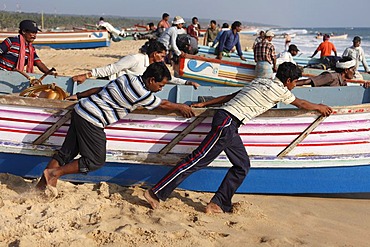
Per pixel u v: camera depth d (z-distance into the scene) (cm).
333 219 501
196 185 538
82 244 383
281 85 465
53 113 501
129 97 448
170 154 514
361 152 524
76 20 12156
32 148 515
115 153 513
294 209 519
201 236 421
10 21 8112
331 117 507
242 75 1050
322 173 534
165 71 448
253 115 467
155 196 470
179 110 486
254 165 520
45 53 1992
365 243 446
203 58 1049
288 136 513
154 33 1636
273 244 423
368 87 695
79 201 471
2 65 654
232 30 1261
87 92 510
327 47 1477
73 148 470
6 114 508
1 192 479
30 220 416
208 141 461
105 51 2255
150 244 396
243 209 493
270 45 1112
